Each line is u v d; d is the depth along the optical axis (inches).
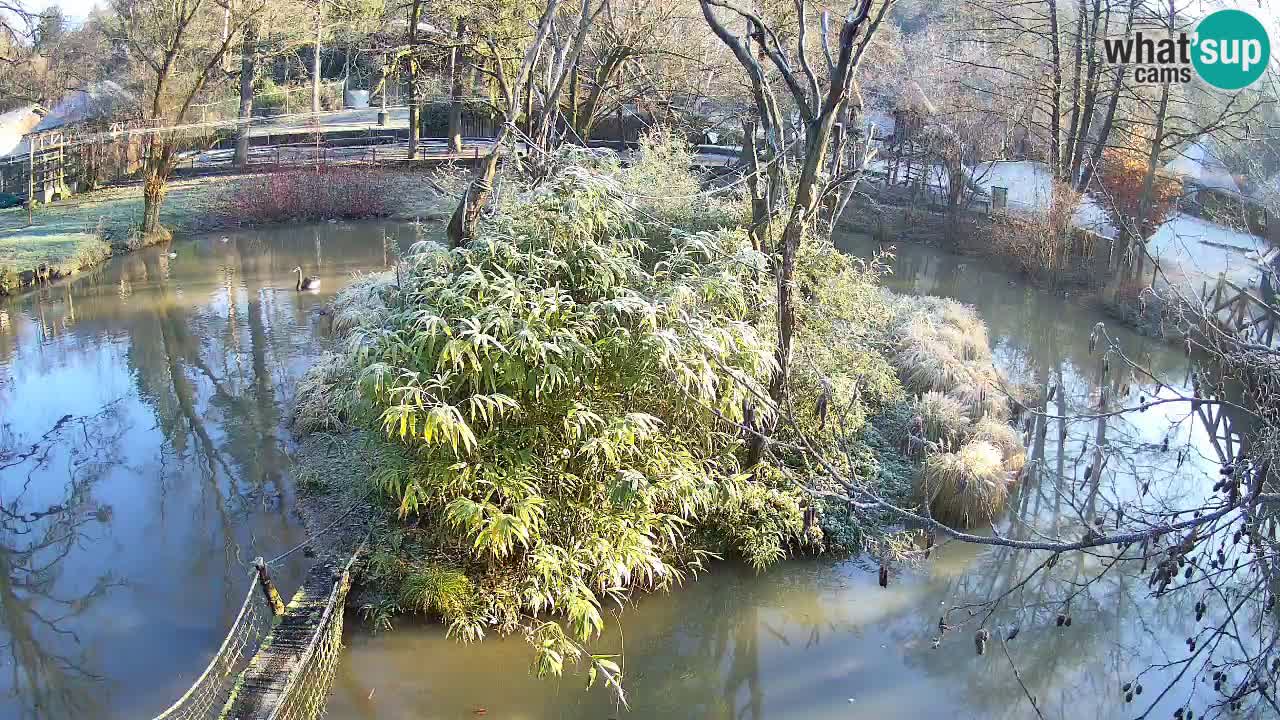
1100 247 804.0
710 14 438.0
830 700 314.2
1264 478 188.4
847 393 422.9
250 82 1213.7
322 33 1315.2
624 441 307.3
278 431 502.9
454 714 295.7
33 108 1095.6
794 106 1002.7
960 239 984.9
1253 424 311.6
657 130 765.3
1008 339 703.1
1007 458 446.6
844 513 400.5
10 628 343.0
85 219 968.9
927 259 952.3
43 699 305.6
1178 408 536.7
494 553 312.8
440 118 1531.7
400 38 1168.8
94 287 793.6
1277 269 506.6
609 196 365.1
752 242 420.2
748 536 372.2
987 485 406.0
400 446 328.8
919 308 650.8
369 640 323.0
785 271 368.8
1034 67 1043.9
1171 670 325.4
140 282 810.2
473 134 1521.9
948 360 539.8
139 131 995.3
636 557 322.3
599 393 322.0
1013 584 377.1
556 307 303.7
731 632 347.6
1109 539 185.8
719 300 356.5
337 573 342.6
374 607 332.2
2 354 636.1
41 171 1059.9
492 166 501.7
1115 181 793.6
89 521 418.0
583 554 323.0
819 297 434.6
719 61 979.9
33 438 507.5
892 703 312.7
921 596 369.7
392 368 302.5
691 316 329.4
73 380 589.9
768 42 513.3
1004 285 851.4
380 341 306.7
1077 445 493.7
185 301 754.8
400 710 294.8
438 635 325.7
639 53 875.4
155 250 925.2
